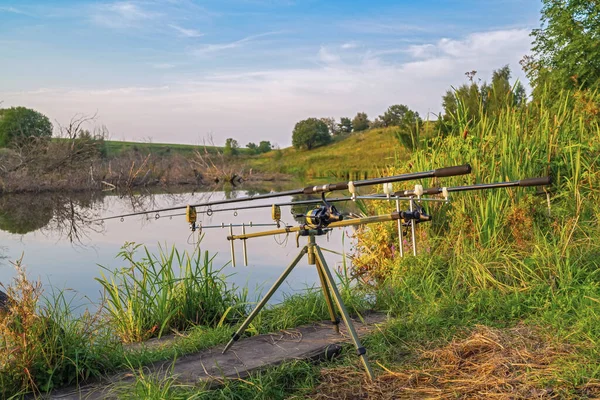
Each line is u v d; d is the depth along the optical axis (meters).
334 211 4.21
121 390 4.14
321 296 6.14
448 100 10.46
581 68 20.44
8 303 4.68
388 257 8.43
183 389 4.01
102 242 14.35
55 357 4.39
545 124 8.72
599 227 6.86
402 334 5.04
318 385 4.25
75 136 37.81
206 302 6.68
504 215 7.45
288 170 56.22
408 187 8.74
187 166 46.91
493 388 3.73
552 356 4.02
